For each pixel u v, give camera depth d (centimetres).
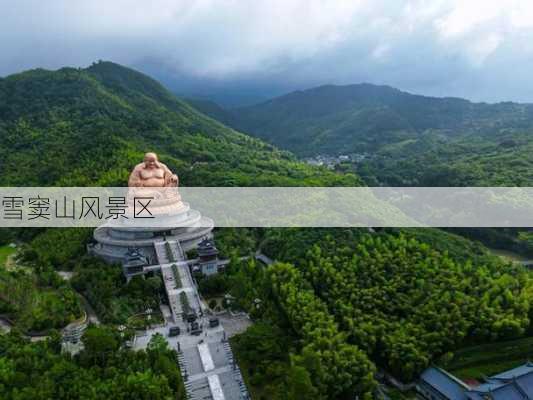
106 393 4256
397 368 4972
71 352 5041
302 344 5072
